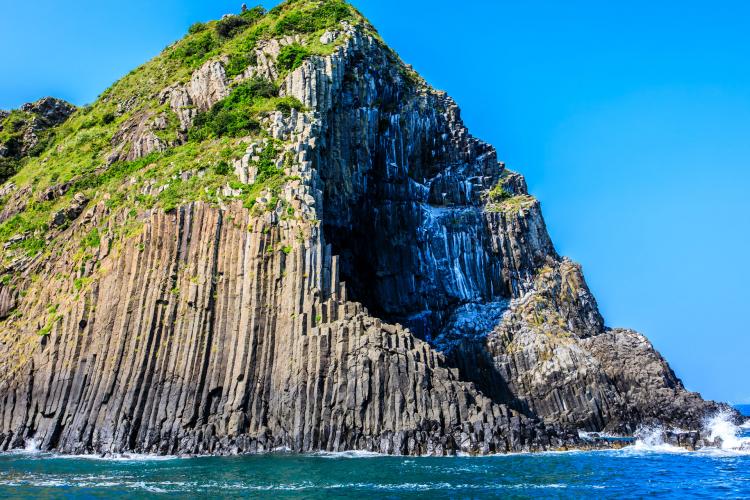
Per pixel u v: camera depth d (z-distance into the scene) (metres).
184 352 61.12
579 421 80.25
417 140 101.25
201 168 75.44
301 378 58.31
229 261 65.38
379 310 91.12
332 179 84.31
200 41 112.50
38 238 82.06
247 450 56.31
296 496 39.66
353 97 90.25
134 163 86.50
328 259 66.19
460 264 96.81
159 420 58.72
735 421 83.00
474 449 55.84
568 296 98.81
